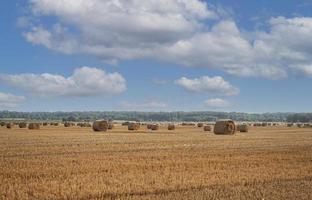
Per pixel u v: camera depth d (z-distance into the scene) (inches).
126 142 1835.6
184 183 823.1
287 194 728.3
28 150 1429.6
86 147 1562.5
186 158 1226.6
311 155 1350.9
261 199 688.4
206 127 3484.3
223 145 1736.0
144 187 774.5
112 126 3663.9
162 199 675.4
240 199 685.3
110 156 1259.2
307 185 819.4
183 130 3553.2
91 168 994.1
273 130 3786.9
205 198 688.4
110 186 777.6
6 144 1669.5
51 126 4436.5
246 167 1061.1
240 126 3376.0
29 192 721.0
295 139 2210.9
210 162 1143.0
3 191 723.4
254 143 1872.5
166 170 987.9
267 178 901.2
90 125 4638.3
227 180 867.4
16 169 965.8
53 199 674.2
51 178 855.7
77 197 691.4
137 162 1117.1
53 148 1509.6
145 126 4522.6
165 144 1754.4
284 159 1237.7
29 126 3560.5
